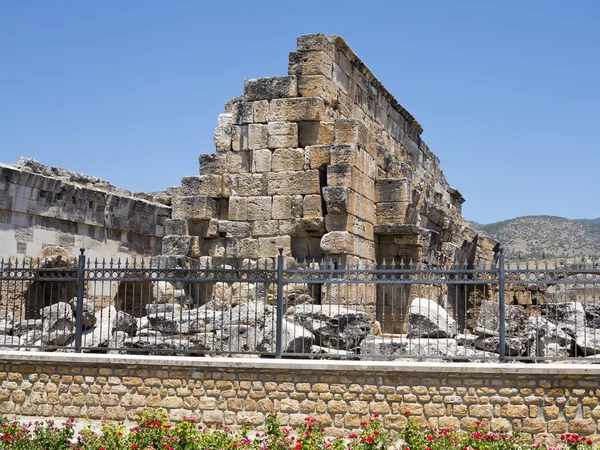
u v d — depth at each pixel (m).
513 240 167.12
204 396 13.00
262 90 21.33
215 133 21.78
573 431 11.91
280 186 20.86
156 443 10.91
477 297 29.47
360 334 15.45
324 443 10.92
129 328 17.08
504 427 12.07
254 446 10.80
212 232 21.36
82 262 14.49
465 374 12.27
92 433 11.30
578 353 16.41
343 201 19.59
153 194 32.50
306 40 21.11
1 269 15.12
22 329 17.39
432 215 26.84
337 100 22.02
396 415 12.38
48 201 24.62
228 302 20.67
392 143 27.30
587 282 12.97
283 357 14.33
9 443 10.89
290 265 19.80
